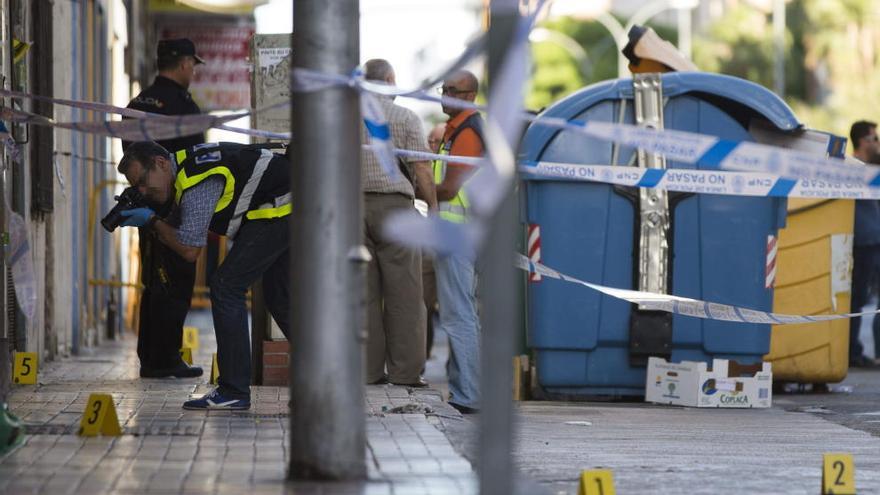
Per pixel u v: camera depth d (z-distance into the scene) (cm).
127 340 5125
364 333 1686
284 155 2477
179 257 3075
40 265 3488
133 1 6719
